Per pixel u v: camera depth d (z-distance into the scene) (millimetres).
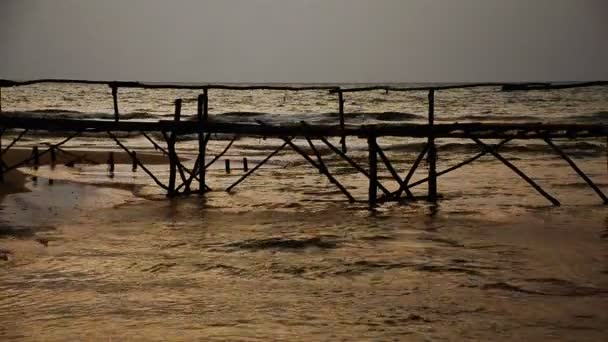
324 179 21344
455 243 12250
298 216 14930
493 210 15695
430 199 16938
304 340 7125
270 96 94188
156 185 19219
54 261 10523
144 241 12156
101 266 10266
